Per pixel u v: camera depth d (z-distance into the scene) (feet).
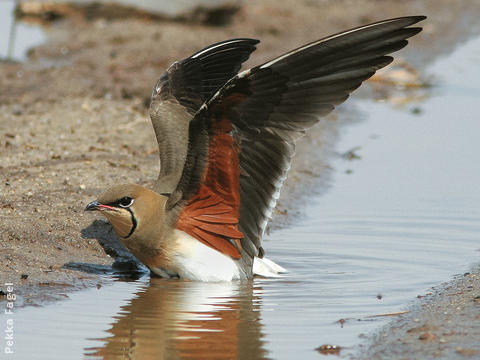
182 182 35.81
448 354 27.68
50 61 79.92
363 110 73.72
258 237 36.99
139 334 29.84
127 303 33.35
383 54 33.63
